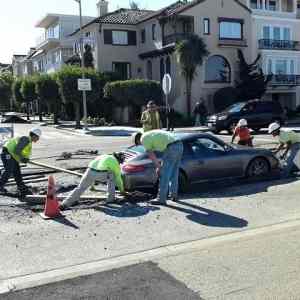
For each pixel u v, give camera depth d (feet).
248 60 137.28
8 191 33.76
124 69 144.46
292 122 114.83
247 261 18.10
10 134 56.08
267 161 36.63
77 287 16.26
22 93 158.81
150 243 20.80
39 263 18.74
